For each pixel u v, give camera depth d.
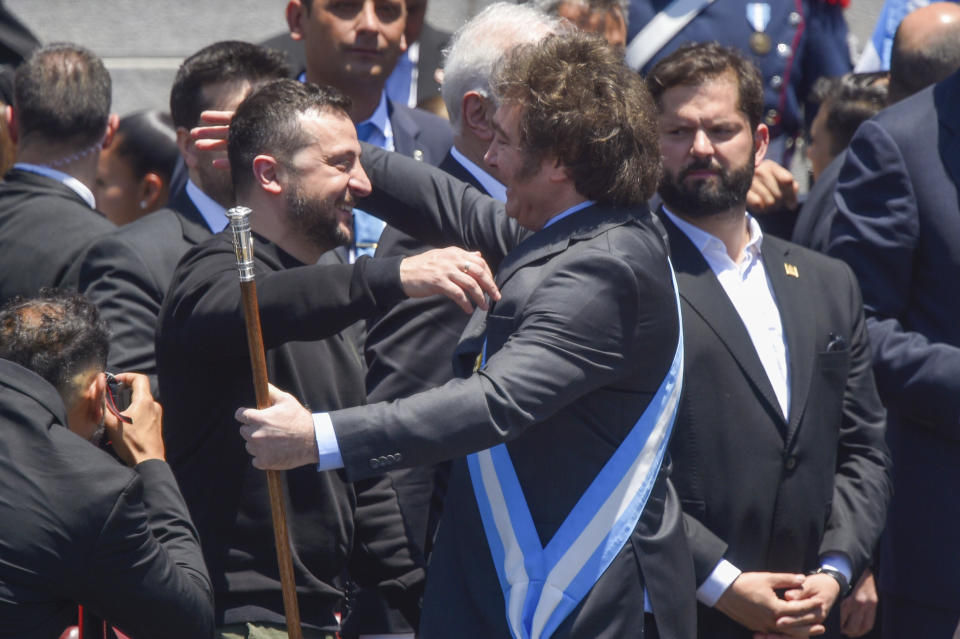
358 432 10.05
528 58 10.85
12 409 10.36
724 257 13.45
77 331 10.91
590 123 10.55
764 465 12.95
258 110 11.88
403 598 13.31
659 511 11.16
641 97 10.90
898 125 15.26
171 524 11.11
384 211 12.91
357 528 13.18
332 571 12.09
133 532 10.35
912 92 17.17
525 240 10.88
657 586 10.94
